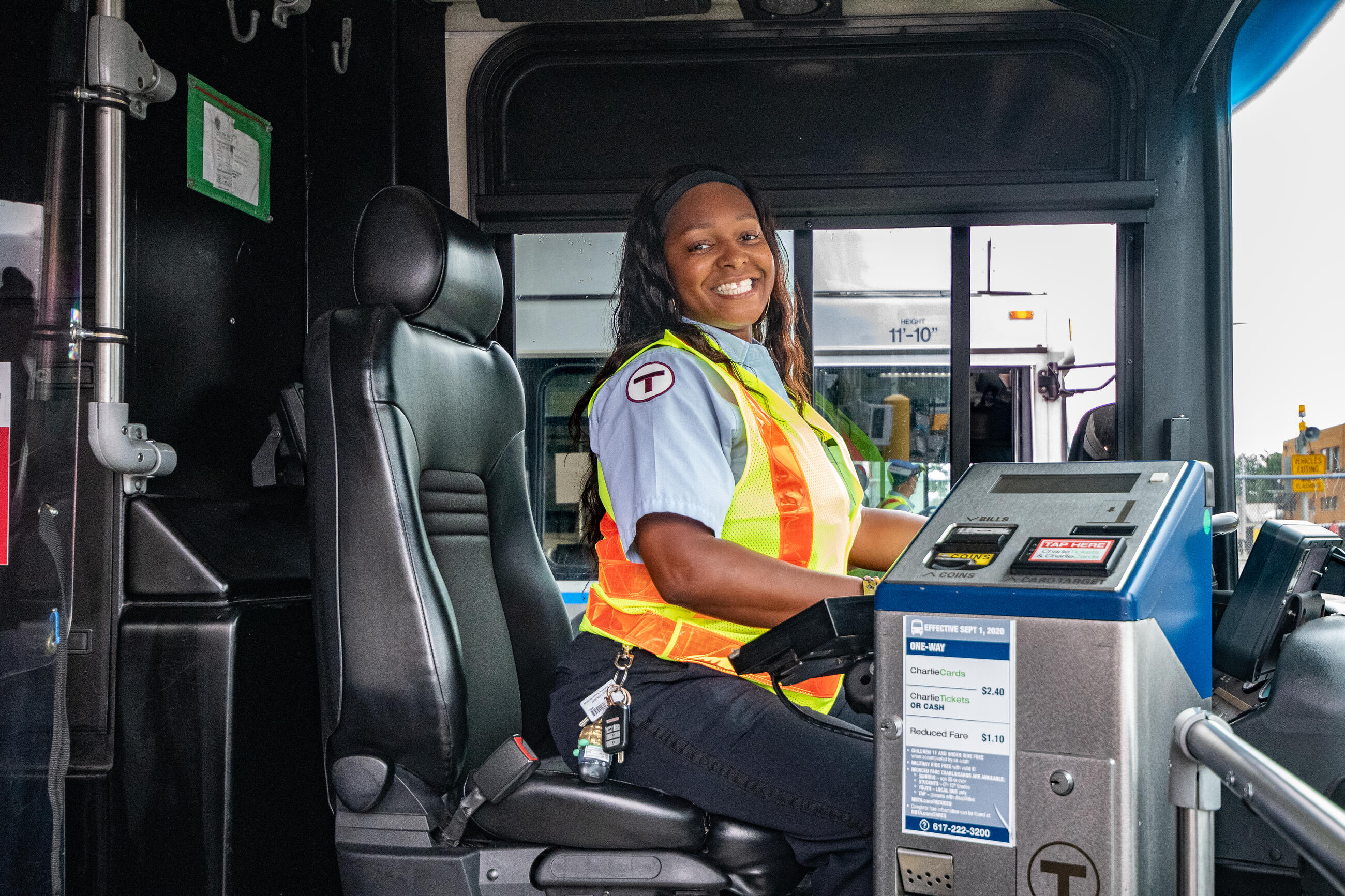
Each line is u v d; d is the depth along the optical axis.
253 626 1.91
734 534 1.60
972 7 3.13
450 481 1.85
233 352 2.35
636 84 3.24
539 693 1.99
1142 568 1.03
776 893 1.54
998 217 3.13
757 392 1.69
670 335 1.70
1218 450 3.03
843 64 3.18
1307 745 1.62
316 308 2.74
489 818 1.58
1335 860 0.73
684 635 1.56
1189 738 0.99
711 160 3.22
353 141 2.90
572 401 3.41
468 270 1.87
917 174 3.16
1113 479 1.18
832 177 3.18
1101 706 1.00
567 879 1.53
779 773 1.47
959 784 1.07
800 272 3.24
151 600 1.89
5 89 1.75
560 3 3.09
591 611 1.68
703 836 1.53
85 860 1.84
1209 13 2.81
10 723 1.69
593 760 1.53
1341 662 1.63
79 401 1.83
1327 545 1.71
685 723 1.53
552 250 3.38
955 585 1.08
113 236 1.85
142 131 2.02
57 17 1.82
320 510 1.62
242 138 2.40
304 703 2.09
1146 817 1.02
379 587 1.59
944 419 3.49
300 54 2.68
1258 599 1.75
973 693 1.07
